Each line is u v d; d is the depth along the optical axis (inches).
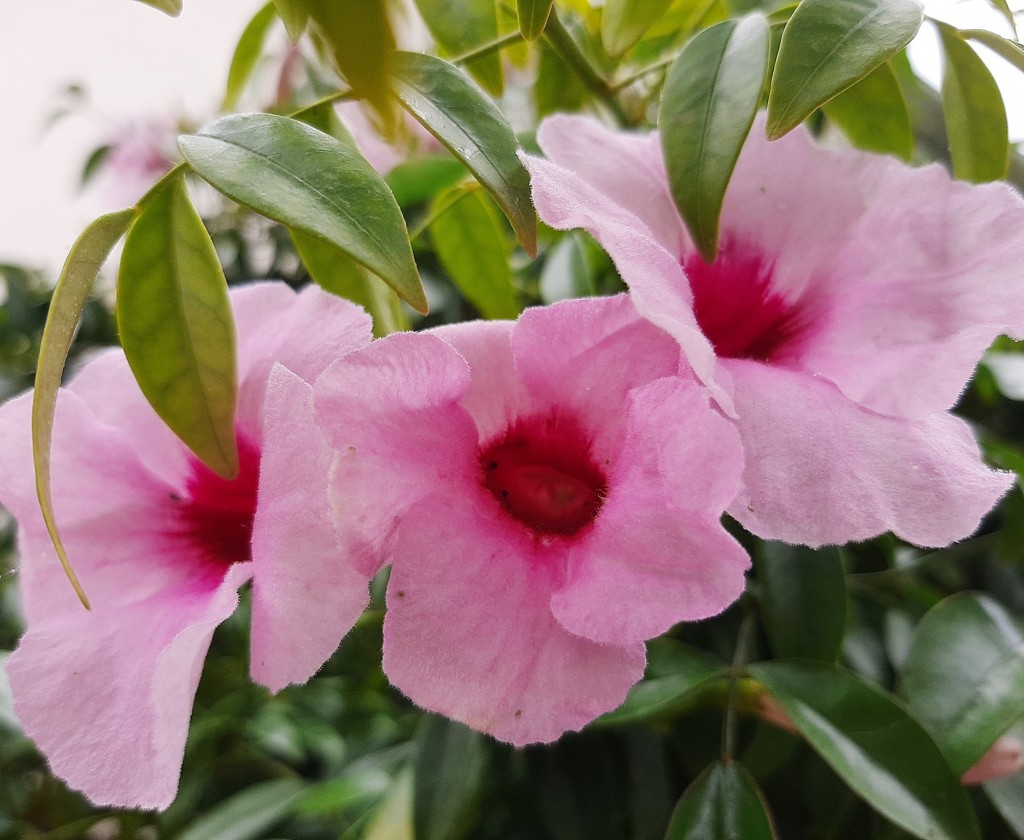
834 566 6.2
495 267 7.2
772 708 6.2
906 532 4.0
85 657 4.7
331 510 3.7
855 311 4.7
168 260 4.4
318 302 4.7
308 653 3.8
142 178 14.3
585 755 6.5
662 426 3.8
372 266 3.9
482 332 4.4
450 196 6.7
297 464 3.9
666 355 4.1
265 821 7.3
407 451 3.9
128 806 4.2
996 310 4.3
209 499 5.2
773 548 6.3
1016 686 5.7
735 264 5.0
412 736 8.0
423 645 3.8
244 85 7.8
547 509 4.6
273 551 3.9
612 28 6.0
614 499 4.1
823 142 7.3
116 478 5.1
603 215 4.0
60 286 3.9
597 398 4.3
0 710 7.7
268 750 9.9
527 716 3.8
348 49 2.8
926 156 8.4
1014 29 5.7
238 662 10.1
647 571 3.8
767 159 4.9
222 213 13.2
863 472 4.1
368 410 3.8
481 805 6.3
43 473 3.9
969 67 5.8
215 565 5.1
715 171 4.4
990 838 6.4
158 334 4.5
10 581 9.3
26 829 9.2
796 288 5.0
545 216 3.8
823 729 5.5
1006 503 6.9
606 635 3.7
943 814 5.1
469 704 3.8
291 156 4.1
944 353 4.3
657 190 4.9
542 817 6.5
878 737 5.4
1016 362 7.5
